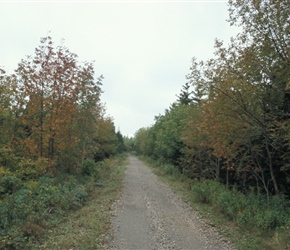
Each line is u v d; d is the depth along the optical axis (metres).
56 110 16.73
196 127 17.66
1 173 12.46
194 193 16.28
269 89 11.84
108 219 10.55
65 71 17.28
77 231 8.88
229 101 11.97
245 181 17.98
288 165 13.00
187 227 10.27
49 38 18.05
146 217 11.45
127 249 7.68
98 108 24.64
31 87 16.70
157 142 36.62
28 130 17.70
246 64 11.23
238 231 9.84
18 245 7.17
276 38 10.62
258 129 12.76
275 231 9.17
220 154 14.55
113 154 56.97
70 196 12.64
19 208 9.20
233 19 11.32
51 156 17.73
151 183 22.86
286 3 9.66
